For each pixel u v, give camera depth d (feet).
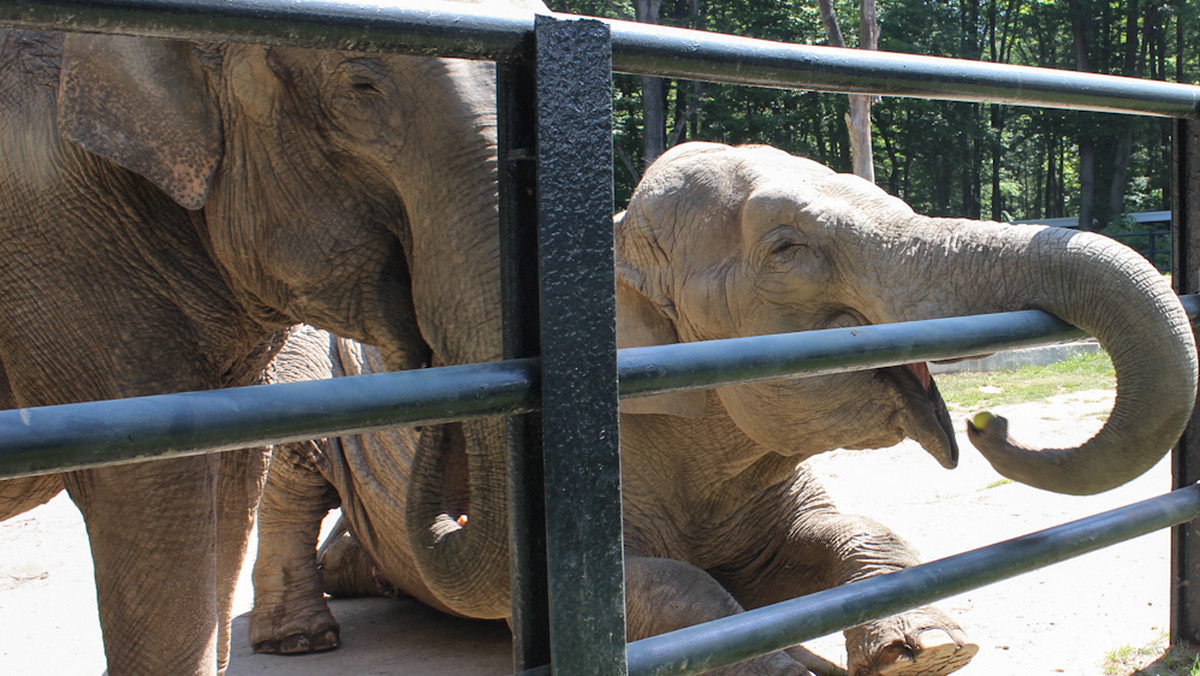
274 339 10.49
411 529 8.94
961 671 10.52
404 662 12.78
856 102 42.63
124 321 8.67
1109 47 169.48
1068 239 7.75
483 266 7.78
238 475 11.22
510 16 4.21
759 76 5.11
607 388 4.31
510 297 4.41
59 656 12.95
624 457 11.28
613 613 4.37
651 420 11.16
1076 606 12.28
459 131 7.96
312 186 8.48
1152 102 7.73
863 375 9.57
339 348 14.39
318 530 14.48
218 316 9.27
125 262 8.71
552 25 4.18
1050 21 172.76
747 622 4.88
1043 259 7.75
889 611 5.45
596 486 4.29
